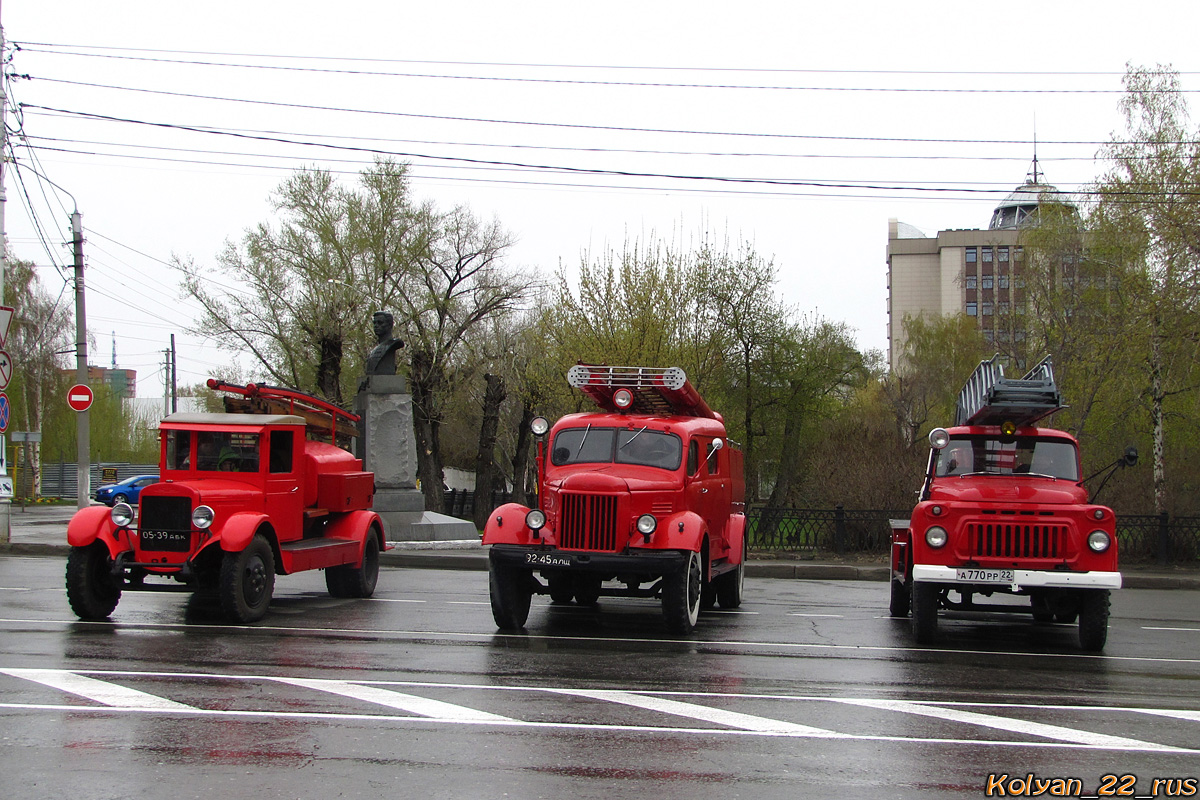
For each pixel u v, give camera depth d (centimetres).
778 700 761
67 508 4347
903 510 2253
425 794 517
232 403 1421
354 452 2178
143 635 1012
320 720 667
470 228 4200
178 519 1102
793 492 3981
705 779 552
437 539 2148
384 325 2197
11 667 831
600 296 2920
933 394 5128
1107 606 1052
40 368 4912
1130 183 2570
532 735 638
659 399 1320
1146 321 2408
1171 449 2727
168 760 571
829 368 4194
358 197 3938
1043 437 1207
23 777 537
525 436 4150
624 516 1077
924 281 10844
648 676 845
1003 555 1050
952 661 968
